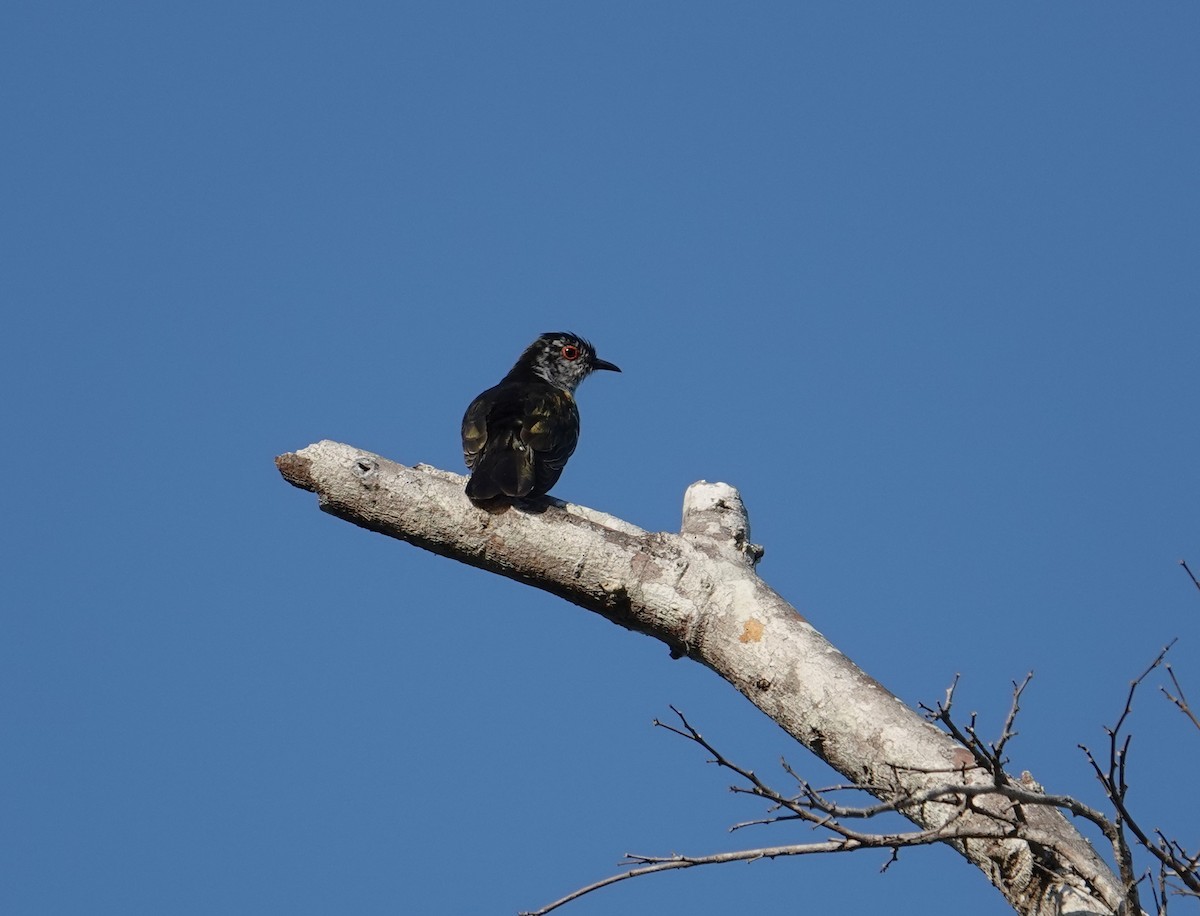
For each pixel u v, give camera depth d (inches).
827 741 431.2
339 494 520.4
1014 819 366.6
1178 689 340.5
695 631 470.3
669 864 341.1
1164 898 328.2
